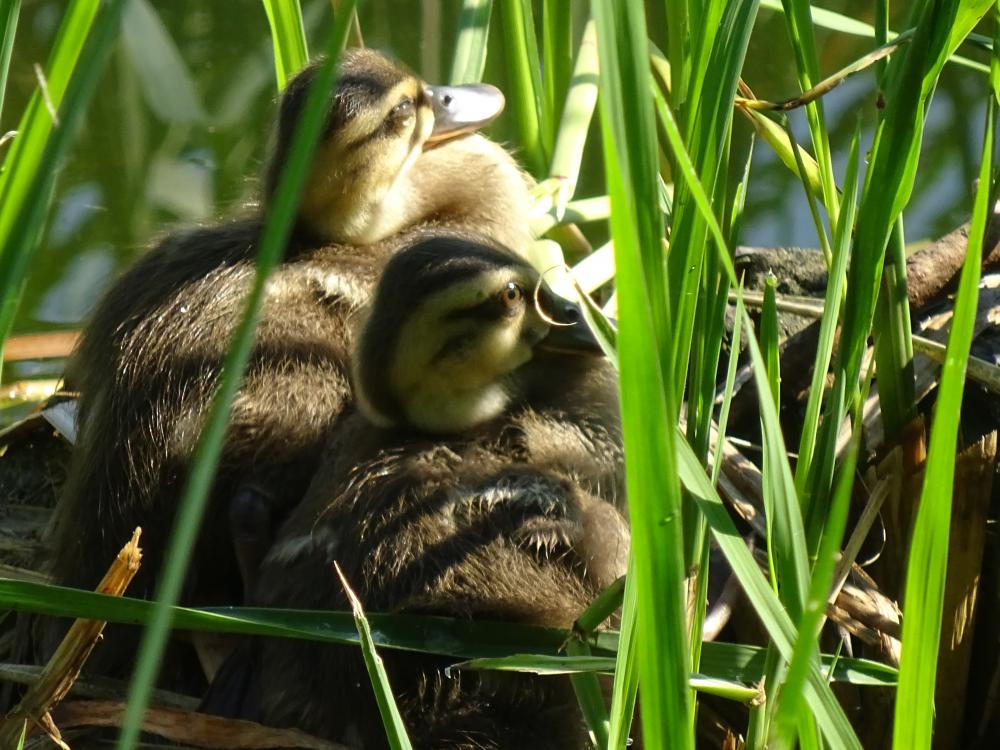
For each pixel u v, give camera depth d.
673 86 9.20
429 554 6.25
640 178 3.93
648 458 3.84
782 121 7.18
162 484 7.50
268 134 8.98
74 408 9.43
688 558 5.58
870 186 5.78
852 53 14.03
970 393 7.84
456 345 6.84
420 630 5.84
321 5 14.88
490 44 13.72
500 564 6.26
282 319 7.79
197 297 7.91
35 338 11.15
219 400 3.50
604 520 6.63
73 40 4.39
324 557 6.49
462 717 6.11
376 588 6.24
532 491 6.49
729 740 6.66
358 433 7.14
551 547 6.35
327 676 6.36
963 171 12.42
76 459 8.18
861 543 6.63
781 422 8.25
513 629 5.91
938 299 8.61
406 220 8.90
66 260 12.11
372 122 8.44
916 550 4.17
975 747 7.28
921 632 4.23
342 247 8.47
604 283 10.10
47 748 6.79
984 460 7.14
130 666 7.50
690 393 5.70
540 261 9.20
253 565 7.08
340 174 8.37
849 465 3.67
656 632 4.06
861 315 5.86
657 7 14.18
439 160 9.31
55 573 8.02
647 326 3.65
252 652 6.91
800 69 6.66
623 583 5.42
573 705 6.29
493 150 9.62
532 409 7.13
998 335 8.25
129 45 13.96
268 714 6.55
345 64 8.80
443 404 6.90
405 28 14.91
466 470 6.62
